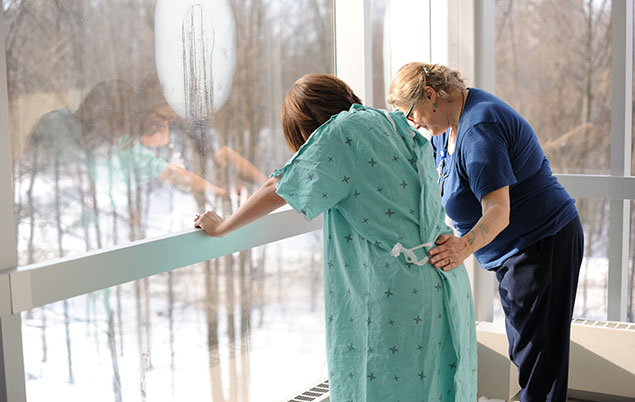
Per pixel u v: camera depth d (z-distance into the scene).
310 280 2.83
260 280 2.58
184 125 2.18
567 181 3.26
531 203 2.39
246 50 2.42
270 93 2.54
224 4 2.30
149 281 2.12
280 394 2.71
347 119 1.75
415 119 2.32
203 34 2.23
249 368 2.55
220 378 2.42
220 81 2.31
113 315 2.01
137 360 2.09
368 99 2.88
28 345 1.78
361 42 2.83
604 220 3.28
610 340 3.10
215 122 2.31
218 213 2.34
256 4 2.44
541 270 2.41
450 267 1.83
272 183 1.81
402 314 1.74
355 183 1.73
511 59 3.34
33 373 1.79
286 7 2.59
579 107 3.26
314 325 2.87
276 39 2.55
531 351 2.49
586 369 3.16
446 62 3.26
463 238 1.93
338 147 1.72
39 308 1.80
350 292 1.82
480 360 3.19
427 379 1.77
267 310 2.62
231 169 2.38
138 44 2.00
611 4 3.14
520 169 2.32
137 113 2.02
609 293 3.28
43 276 1.69
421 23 3.26
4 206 1.64
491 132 2.20
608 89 3.20
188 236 2.12
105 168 1.93
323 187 1.69
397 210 1.75
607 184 3.18
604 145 3.24
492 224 2.03
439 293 1.80
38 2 1.73
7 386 1.68
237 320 2.48
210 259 2.23
